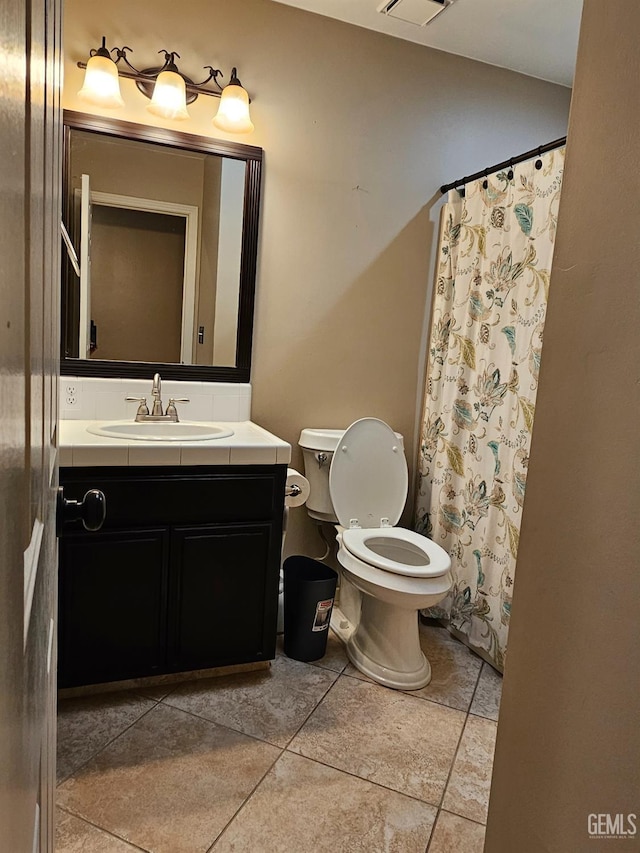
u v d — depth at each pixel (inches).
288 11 91.3
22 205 13.0
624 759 24.2
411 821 59.3
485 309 92.7
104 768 63.7
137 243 87.8
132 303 88.7
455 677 86.5
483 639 91.6
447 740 72.0
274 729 71.9
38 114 16.1
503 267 88.4
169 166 88.0
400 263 105.7
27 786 17.1
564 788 28.0
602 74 27.0
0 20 9.4
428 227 106.7
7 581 11.7
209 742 68.8
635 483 24.4
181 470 73.9
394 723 74.7
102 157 84.4
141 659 75.8
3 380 10.7
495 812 33.7
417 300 108.3
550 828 28.9
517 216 85.0
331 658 89.4
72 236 84.3
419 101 102.2
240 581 79.2
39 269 17.3
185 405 93.9
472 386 96.2
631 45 25.5
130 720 71.9
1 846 12.3
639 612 23.8
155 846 54.6
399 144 102.0
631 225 25.1
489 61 104.9
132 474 71.7
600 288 26.8
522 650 31.6
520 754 31.5
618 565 25.1
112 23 82.0
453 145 105.9
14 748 13.7
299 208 97.0
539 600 30.4
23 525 14.1
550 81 111.3
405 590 79.5
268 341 98.6
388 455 99.5
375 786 63.7
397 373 109.0
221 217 91.7
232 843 55.4
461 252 99.1
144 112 85.4
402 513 111.1
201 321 92.9
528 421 82.4
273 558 80.7
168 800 59.9
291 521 104.7
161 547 74.2
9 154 10.9
